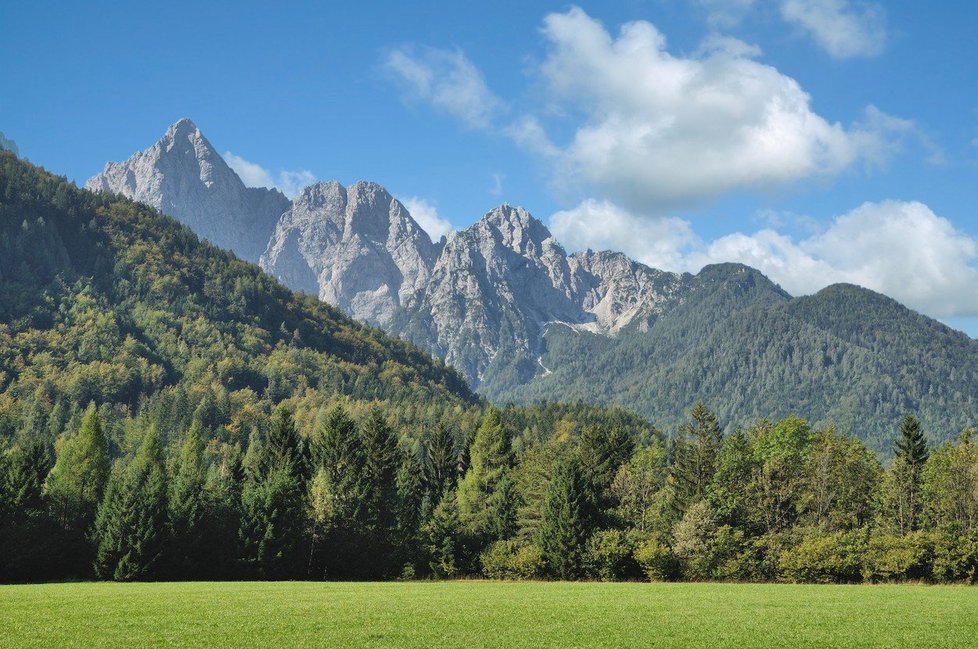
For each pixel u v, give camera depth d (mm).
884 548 107438
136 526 104750
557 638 54156
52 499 118875
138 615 62750
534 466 150500
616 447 163250
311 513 118812
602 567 112375
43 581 106000
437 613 66312
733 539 112750
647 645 52000
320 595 81500
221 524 113375
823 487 133625
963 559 103188
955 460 129000
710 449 142125
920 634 57250
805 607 73500
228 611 65938
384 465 141000
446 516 122750
